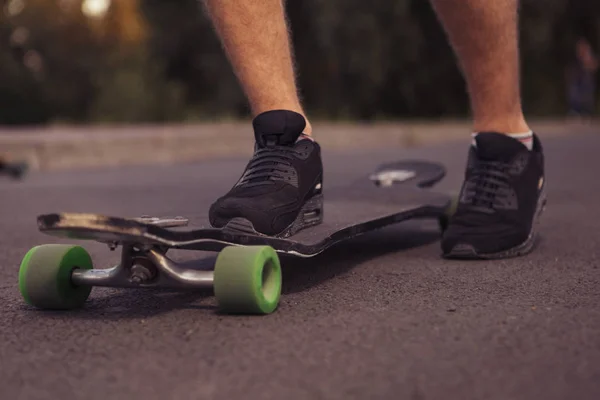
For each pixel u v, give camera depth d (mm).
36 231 3197
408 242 2730
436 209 2641
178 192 4703
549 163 6676
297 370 1302
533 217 2451
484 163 2418
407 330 1534
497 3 2277
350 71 16656
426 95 18578
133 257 1708
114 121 15023
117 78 15531
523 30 17562
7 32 17875
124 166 7184
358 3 16234
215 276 1646
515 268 2219
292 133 1967
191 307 1771
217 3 2025
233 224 1792
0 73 17156
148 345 1475
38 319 1709
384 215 2275
